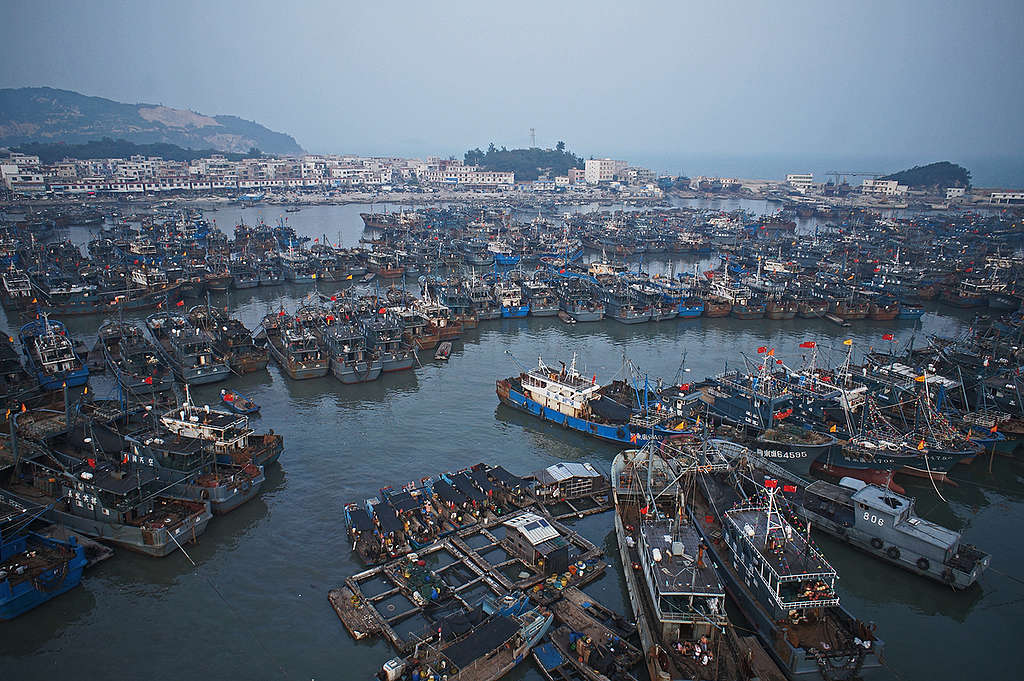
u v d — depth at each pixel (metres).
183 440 76.31
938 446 85.88
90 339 142.00
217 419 83.75
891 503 66.31
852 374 109.19
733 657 49.53
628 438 90.50
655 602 53.22
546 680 50.34
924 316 174.62
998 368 114.81
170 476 73.06
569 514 74.00
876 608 61.44
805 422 95.00
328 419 100.75
